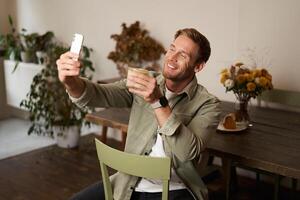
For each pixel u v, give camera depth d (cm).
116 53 346
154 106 133
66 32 421
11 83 457
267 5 275
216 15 303
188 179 155
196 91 158
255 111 253
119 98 167
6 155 352
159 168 134
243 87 209
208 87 319
